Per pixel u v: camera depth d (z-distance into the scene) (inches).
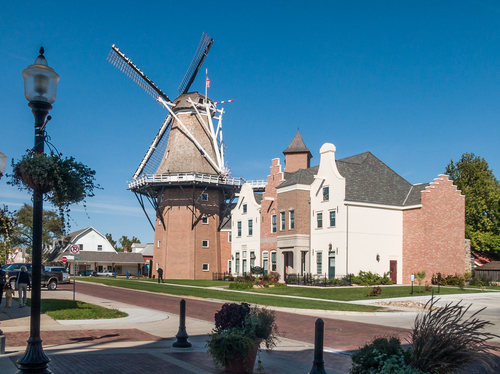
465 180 2551.7
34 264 328.8
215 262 2496.3
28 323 668.1
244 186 2284.7
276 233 1987.0
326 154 1753.2
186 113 2559.1
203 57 2534.5
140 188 2554.1
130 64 2559.1
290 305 1031.6
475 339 299.4
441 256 1697.8
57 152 365.7
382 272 1685.5
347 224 1635.1
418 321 317.4
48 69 343.3
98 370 382.3
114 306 978.1
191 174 2391.7
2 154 414.6
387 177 1873.8
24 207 2817.4
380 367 287.6
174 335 600.4
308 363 449.7
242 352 382.3
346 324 760.3
